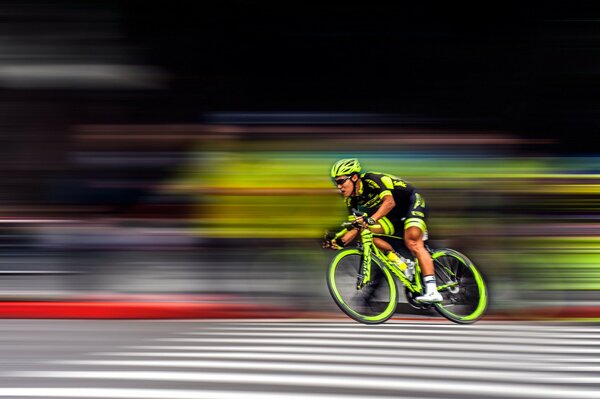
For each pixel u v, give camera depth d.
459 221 22.14
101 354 15.54
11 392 12.62
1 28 28.73
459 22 30.39
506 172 22.61
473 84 29.19
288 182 22.25
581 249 20.91
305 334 17.56
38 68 28.14
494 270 21.20
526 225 21.80
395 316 19.91
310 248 21.36
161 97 28.83
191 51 30.14
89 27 29.31
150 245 21.97
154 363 14.66
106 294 21.48
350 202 18.91
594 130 28.44
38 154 26.80
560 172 22.25
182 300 20.84
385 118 25.45
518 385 13.13
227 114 25.09
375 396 12.41
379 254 18.95
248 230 21.67
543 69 29.80
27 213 24.23
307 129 24.30
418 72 29.88
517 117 28.88
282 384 13.09
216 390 12.70
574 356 15.41
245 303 20.55
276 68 29.67
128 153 25.84
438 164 23.39
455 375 13.77
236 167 22.91
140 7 29.66
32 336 17.56
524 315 20.22
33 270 23.09
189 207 22.58
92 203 24.88
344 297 18.94
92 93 28.39
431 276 18.42
